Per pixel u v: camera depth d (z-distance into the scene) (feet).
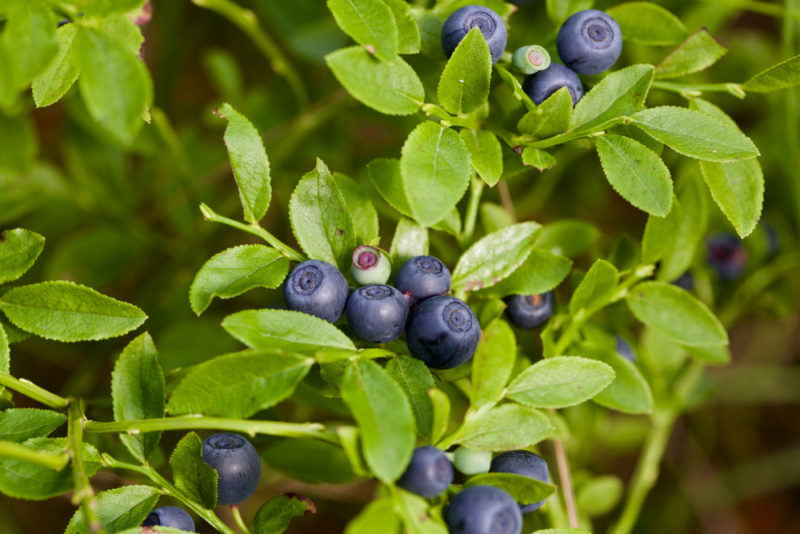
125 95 0.73
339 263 0.80
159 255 1.25
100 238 1.13
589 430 1.01
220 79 1.18
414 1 0.92
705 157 0.79
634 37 0.86
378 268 0.79
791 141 1.06
